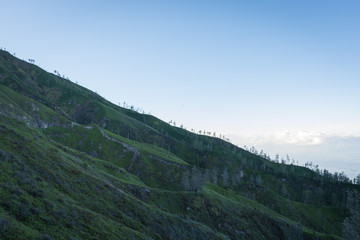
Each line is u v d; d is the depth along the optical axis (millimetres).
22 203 32250
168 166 192500
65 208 37906
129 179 116688
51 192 41188
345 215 160375
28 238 26094
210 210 92062
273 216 114312
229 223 90625
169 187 169500
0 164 39031
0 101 156500
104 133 198500
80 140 183125
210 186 128375
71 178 53188
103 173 84375
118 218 49438
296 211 158000
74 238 31000
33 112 183125
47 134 172875
